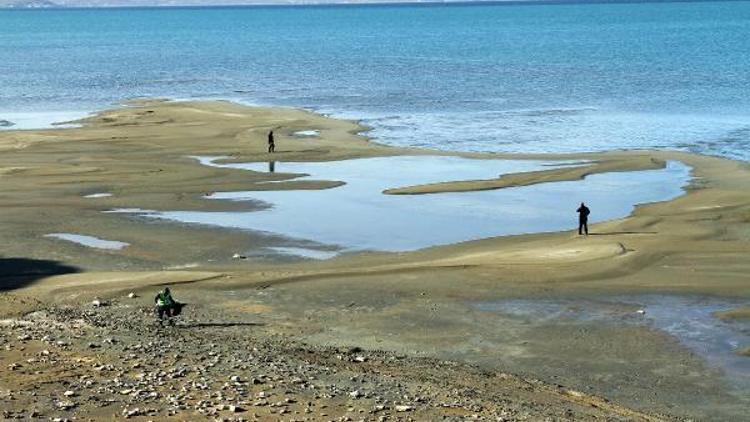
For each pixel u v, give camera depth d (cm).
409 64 16288
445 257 4359
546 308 3644
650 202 5525
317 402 2325
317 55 19225
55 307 3512
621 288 3878
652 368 3061
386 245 4631
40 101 11569
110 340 2767
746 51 16662
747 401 2806
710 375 3002
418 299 3741
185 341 2928
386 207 5466
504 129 8681
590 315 3566
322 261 4319
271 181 6200
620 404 2761
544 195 5781
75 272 4128
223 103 10638
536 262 4209
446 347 3228
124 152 7294
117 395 2259
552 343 3278
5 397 2194
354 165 6850
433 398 2469
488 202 5591
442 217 5219
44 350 2597
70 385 2311
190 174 6369
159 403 2220
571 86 12119
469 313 3584
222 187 5994
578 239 4634
